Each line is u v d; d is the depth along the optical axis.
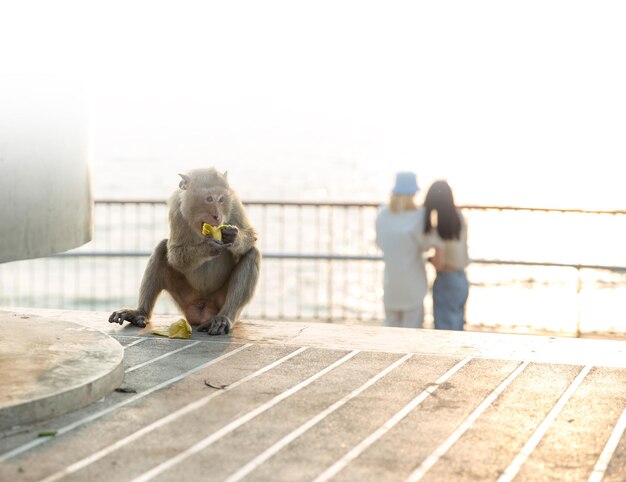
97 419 6.00
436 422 6.01
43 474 5.12
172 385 6.72
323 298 27.38
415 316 10.93
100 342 7.30
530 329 13.10
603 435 5.82
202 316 8.59
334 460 5.36
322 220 47.09
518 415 6.16
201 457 5.38
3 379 6.32
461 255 10.87
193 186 7.87
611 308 17.92
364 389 6.67
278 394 6.53
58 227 6.50
